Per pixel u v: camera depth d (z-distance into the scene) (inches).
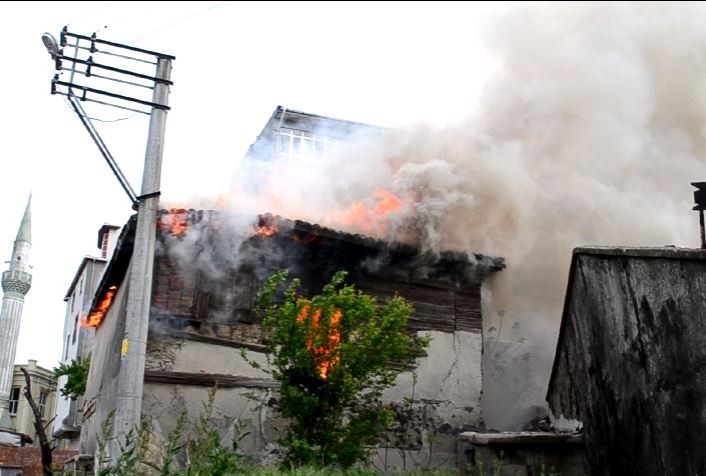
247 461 379.9
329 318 332.2
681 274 280.8
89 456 407.5
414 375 412.2
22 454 591.8
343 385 324.5
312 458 309.4
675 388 279.1
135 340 332.8
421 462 413.7
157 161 361.1
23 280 1460.4
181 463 362.3
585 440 351.3
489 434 385.1
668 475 280.1
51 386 1616.6
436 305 457.4
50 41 352.2
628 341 314.0
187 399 382.9
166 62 377.7
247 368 402.9
